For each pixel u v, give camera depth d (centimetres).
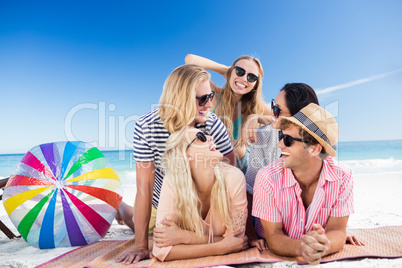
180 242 259
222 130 321
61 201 323
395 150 3316
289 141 246
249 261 242
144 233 287
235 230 271
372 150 3378
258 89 434
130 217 397
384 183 931
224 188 265
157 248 258
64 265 265
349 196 258
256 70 419
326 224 262
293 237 262
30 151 344
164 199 267
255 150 349
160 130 294
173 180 262
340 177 253
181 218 264
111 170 353
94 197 329
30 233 320
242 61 421
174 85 278
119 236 385
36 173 324
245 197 277
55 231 323
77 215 325
